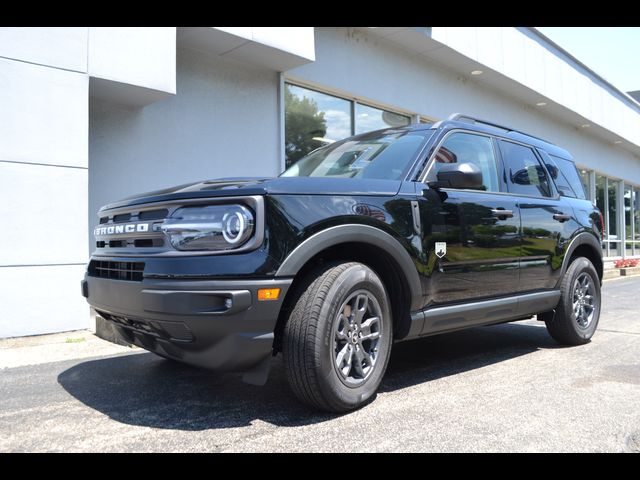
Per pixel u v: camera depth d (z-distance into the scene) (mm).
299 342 2721
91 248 6383
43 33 5254
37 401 3203
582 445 2537
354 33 9688
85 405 3119
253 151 8039
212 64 7551
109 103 6566
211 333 2598
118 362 4203
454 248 3533
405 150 3705
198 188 2857
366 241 2996
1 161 4992
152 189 6934
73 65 5438
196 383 3572
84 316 5484
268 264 2615
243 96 7914
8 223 5027
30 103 5160
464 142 4016
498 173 4211
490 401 3199
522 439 2604
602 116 18156
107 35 5695
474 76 12672
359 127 10070
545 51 14547
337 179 3072
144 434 2654
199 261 2604
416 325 3318
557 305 4703
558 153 5305
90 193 6402
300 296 2783
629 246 23016
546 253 4430
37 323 5191
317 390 2746
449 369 4027
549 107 15617
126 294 2828
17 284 5078
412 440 2576
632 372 3922
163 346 2863
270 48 7293
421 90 11219
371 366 3057
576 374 3863
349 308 2955
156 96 6336
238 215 2625
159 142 7004
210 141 7520
